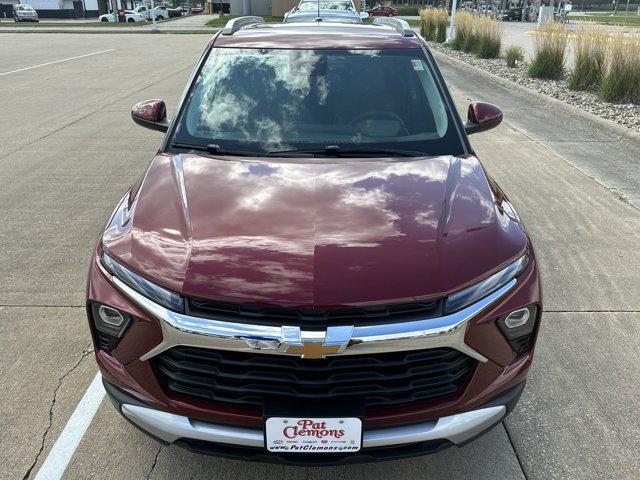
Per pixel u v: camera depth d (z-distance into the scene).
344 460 2.08
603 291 4.07
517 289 2.21
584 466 2.58
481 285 2.12
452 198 2.56
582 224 5.20
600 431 2.79
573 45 11.99
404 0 82.00
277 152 2.98
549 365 3.27
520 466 2.57
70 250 4.64
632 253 4.64
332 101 3.26
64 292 4.01
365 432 2.04
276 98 3.28
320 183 2.63
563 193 5.98
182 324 2.01
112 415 2.85
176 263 2.16
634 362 3.30
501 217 2.54
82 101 10.69
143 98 10.89
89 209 5.48
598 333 3.58
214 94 3.31
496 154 7.38
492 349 2.13
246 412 2.06
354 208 2.43
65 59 17.48
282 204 2.46
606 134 8.45
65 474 2.50
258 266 2.11
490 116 3.56
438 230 2.31
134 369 2.16
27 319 3.67
